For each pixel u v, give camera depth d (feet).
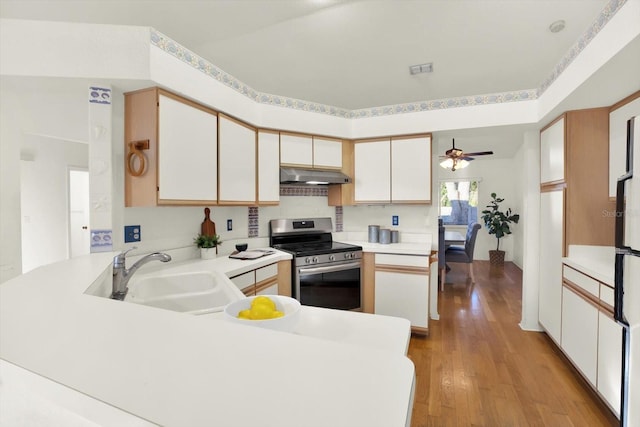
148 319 1.91
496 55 6.56
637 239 4.32
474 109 8.89
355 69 7.20
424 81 7.89
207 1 4.83
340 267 9.16
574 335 7.03
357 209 11.54
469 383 6.81
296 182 9.38
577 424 5.54
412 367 1.37
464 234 21.48
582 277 6.66
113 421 1.11
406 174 9.73
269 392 1.18
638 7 4.26
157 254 4.71
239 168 7.85
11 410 1.47
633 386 4.34
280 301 3.14
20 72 5.02
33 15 5.01
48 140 13.66
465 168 21.13
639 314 4.27
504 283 15.21
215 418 1.04
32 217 13.34
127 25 5.34
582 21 5.36
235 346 1.55
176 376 1.28
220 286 5.32
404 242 10.85
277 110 8.87
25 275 3.43
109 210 5.49
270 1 4.85
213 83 6.86
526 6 4.99
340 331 2.91
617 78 5.57
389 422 1.01
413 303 9.08
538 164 9.37
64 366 1.37
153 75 5.37
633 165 4.34
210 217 8.37
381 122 9.92
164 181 5.75
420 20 5.34
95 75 5.16
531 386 6.68
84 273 3.56
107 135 5.45
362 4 4.94
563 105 7.06
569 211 7.58
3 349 1.52
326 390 1.19
